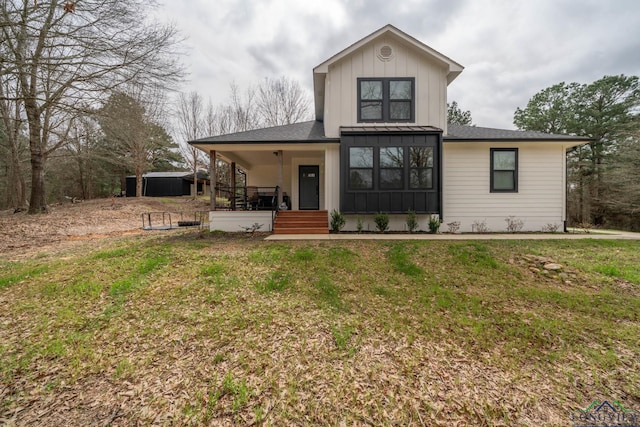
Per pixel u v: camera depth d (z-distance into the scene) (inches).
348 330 126.7
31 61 342.0
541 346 115.9
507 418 81.4
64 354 112.8
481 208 384.2
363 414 83.4
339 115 389.1
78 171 1026.1
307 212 392.8
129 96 433.7
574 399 88.4
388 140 358.9
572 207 831.7
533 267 209.6
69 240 351.3
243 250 253.9
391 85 389.7
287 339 120.9
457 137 371.6
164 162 1262.3
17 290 172.6
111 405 88.4
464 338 121.1
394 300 158.6
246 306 150.3
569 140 365.7
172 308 148.8
